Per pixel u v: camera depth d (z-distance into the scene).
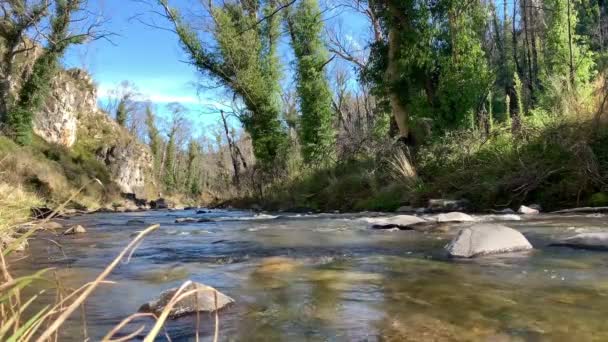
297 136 25.59
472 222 7.15
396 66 14.75
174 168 66.31
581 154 8.80
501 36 29.20
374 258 4.55
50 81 30.86
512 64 27.67
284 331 2.44
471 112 13.39
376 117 25.38
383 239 5.89
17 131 29.14
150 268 4.45
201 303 2.84
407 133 14.88
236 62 23.52
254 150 24.34
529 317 2.52
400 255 4.66
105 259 5.12
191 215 16.91
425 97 14.12
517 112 15.84
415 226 7.10
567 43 20.98
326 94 22.48
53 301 3.09
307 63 22.52
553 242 4.88
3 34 27.50
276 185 20.62
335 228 7.69
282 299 3.10
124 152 48.47
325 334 2.38
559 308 2.66
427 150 13.02
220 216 14.38
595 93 10.66
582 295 2.92
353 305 2.89
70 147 42.66
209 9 23.33
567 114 10.58
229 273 4.07
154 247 6.07
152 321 2.66
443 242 5.40
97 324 2.63
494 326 2.39
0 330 1.22
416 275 3.69
